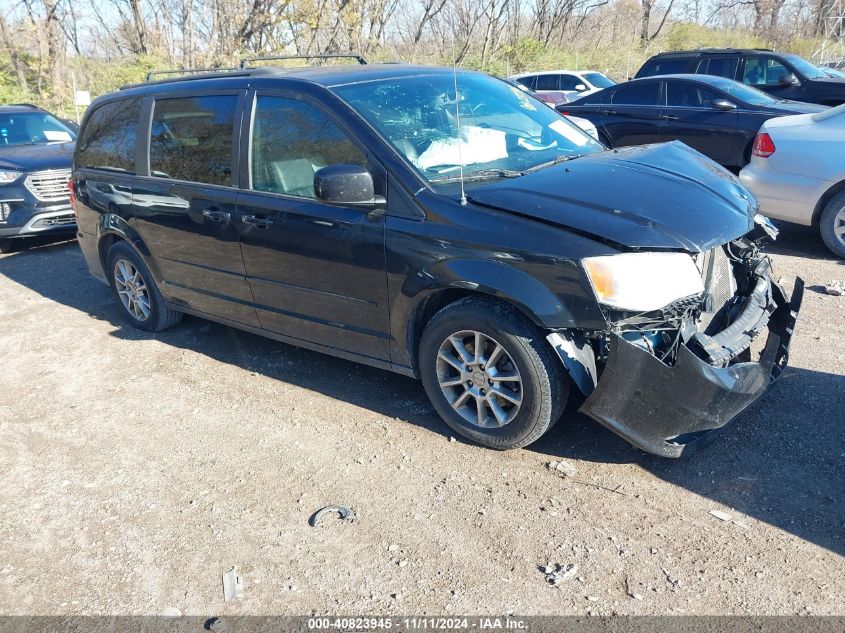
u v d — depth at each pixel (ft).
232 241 14.26
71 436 13.41
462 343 11.59
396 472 11.48
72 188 18.98
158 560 9.93
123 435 13.30
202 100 14.97
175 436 13.11
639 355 9.87
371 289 12.25
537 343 10.60
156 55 74.18
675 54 41.42
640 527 9.82
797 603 8.38
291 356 16.24
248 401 14.25
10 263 26.45
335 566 9.55
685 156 13.23
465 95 14.12
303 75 13.79
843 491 10.25
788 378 13.47
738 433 11.79
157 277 16.85
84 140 18.61
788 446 11.37
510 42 83.10
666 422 10.15
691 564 9.09
